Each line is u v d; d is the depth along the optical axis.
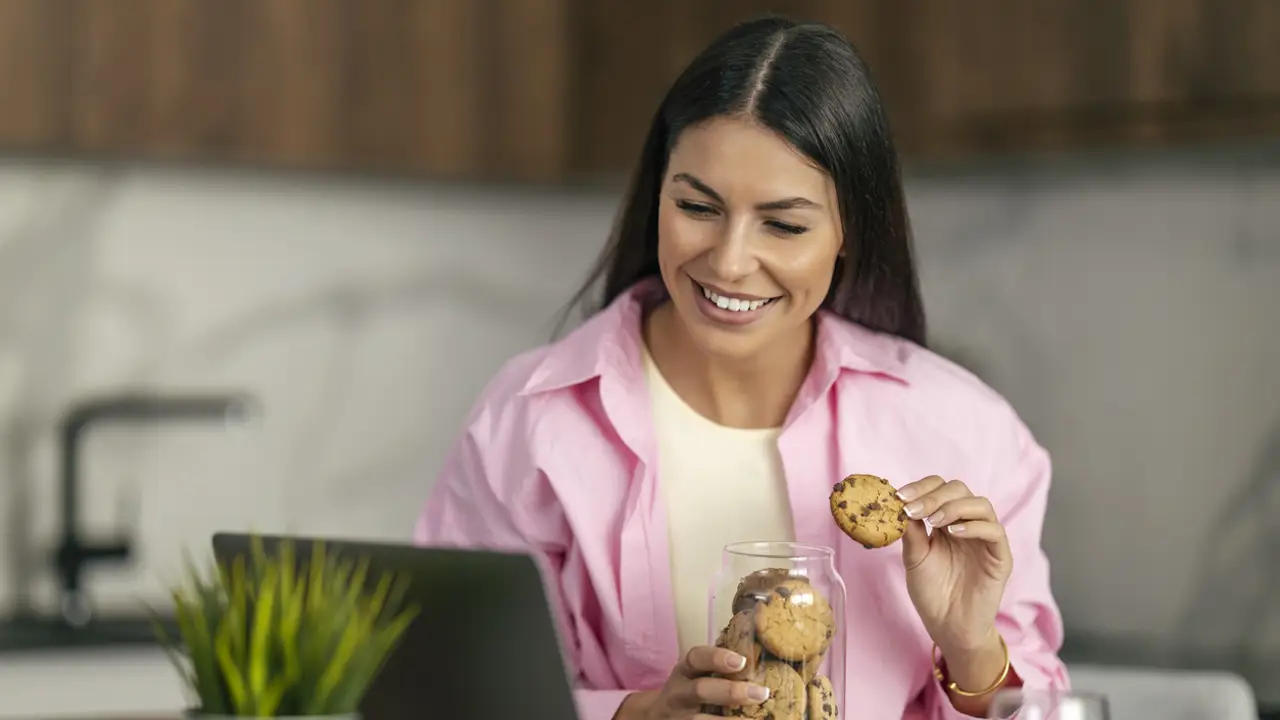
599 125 3.95
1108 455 3.54
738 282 1.79
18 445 3.66
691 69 1.85
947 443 2.01
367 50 3.75
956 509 1.76
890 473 2.00
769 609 1.56
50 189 3.70
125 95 3.49
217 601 1.46
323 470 4.00
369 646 1.43
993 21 3.32
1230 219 3.34
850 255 1.94
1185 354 3.41
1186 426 3.42
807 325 2.06
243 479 3.90
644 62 3.84
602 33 3.93
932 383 2.04
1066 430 3.61
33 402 3.68
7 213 3.67
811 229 1.79
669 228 1.82
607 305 2.16
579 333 2.11
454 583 1.49
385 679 1.53
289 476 3.95
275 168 3.80
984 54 3.35
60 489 3.68
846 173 1.81
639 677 1.99
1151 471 3.47
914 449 2.01
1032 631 2.01
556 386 2.05
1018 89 3.29
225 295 3.88
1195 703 2.29
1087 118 3.20
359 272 4.05
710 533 2.01
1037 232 3.64
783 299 1.82
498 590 1.47
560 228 4.31
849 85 1.82
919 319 2.06
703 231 1.80
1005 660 1.85
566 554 2.08
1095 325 3.55
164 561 3.80
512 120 3.93
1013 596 1.99
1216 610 3.37
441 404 4.16
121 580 3.75
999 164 3.56
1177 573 3.43
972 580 1.81
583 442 2.04
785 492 2.02
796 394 2.05
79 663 3.21
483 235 4.21
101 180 3.75
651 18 3.82
